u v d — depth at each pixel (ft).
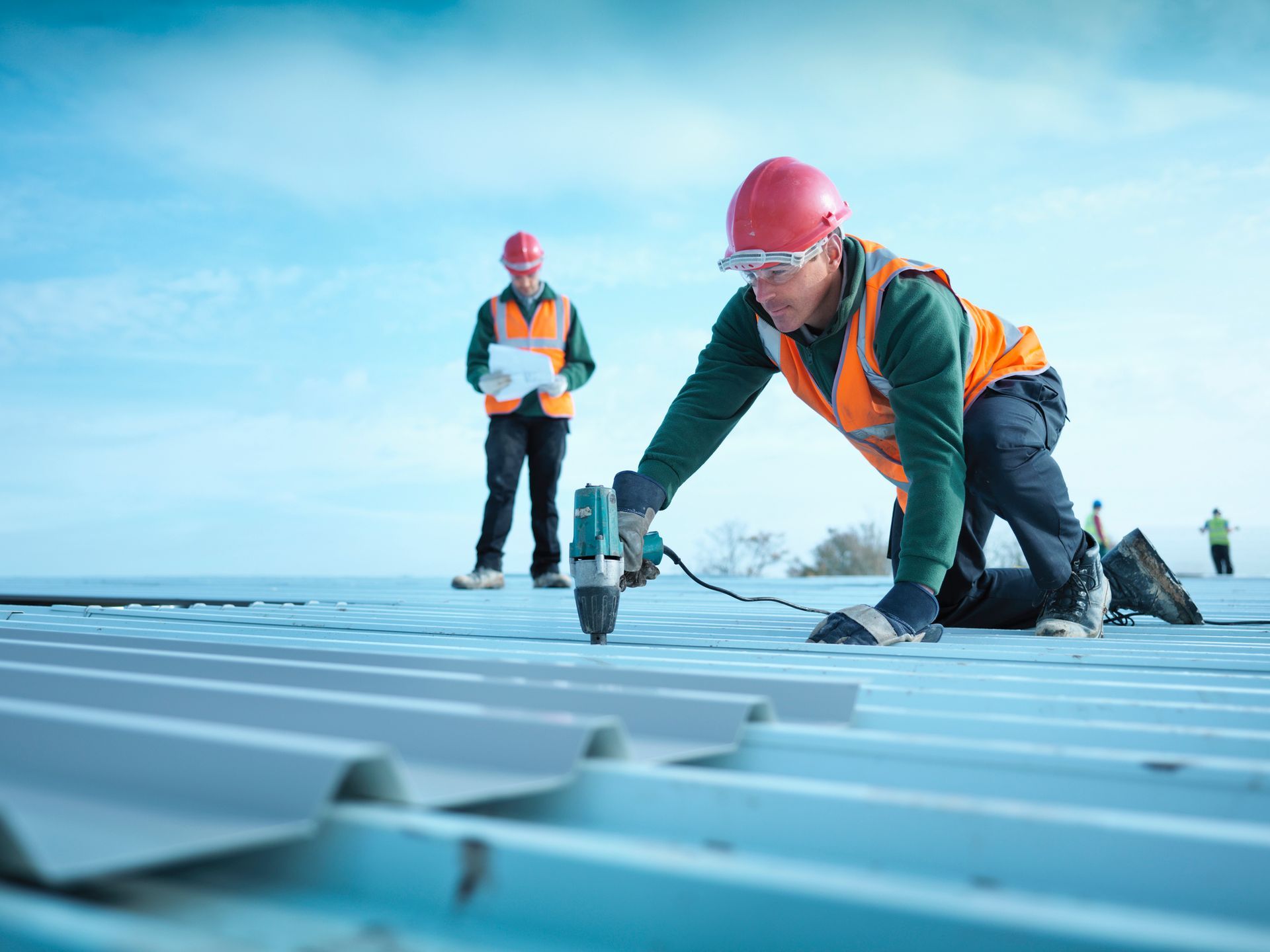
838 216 7.79
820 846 2.64
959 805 2.53
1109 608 10.85
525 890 2.27
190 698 3.90
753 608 14.79
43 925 1.97
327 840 2.50
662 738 3.61
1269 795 2.85
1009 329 9.48
